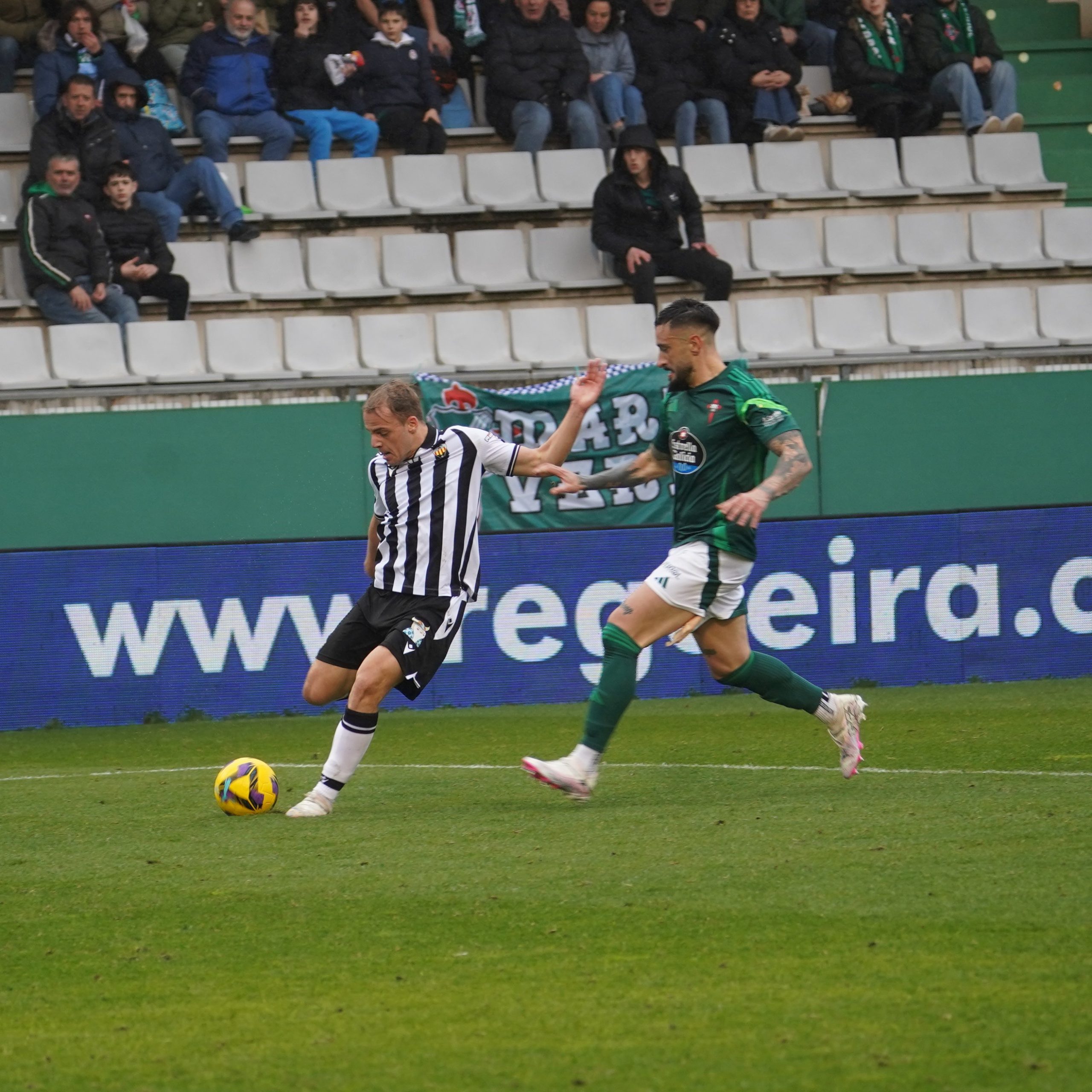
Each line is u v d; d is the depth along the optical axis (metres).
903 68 49.38
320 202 45.22
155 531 36.28
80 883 15.91
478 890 14.94
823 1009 11.07
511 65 46.97
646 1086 9.71
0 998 12.14
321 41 46.16
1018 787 19.88
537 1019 11.11
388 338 41.97
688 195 43.41
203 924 14.12
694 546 18.94
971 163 49.44
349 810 19.86
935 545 34.59
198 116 44.94
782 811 18.48
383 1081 9.97
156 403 37.81
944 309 44.88
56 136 40.84
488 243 44.94
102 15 45.41
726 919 13.59
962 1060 9.95
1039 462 39.59
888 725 27.69
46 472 35.84
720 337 43.22
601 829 17.73
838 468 38.84
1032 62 54.06
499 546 33.53
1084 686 33.22
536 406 38.06
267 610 33.00
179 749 28.39
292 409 36.59
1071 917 13.22
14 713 32.06
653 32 48.53
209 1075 10.20
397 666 18.89
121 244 40.62
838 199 47.50
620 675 19.03
